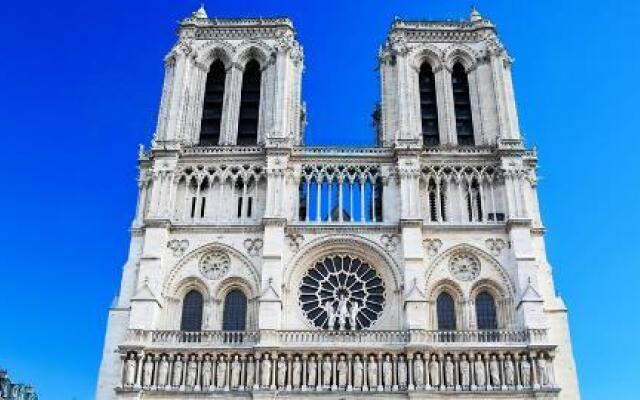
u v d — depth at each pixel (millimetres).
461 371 71875
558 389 70375
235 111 91062
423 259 79188
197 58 94125
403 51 93438
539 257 81562
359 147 87062
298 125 93938
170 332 74875
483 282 79688
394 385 71250
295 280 80000
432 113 93438
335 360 72500
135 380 71562
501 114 88625
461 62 95812
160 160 85125
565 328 76938
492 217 83500
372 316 79000
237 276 79750
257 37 95812
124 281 79438
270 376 71625
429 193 85062
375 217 84312
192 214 83812
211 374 72188
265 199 83812
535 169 87312
